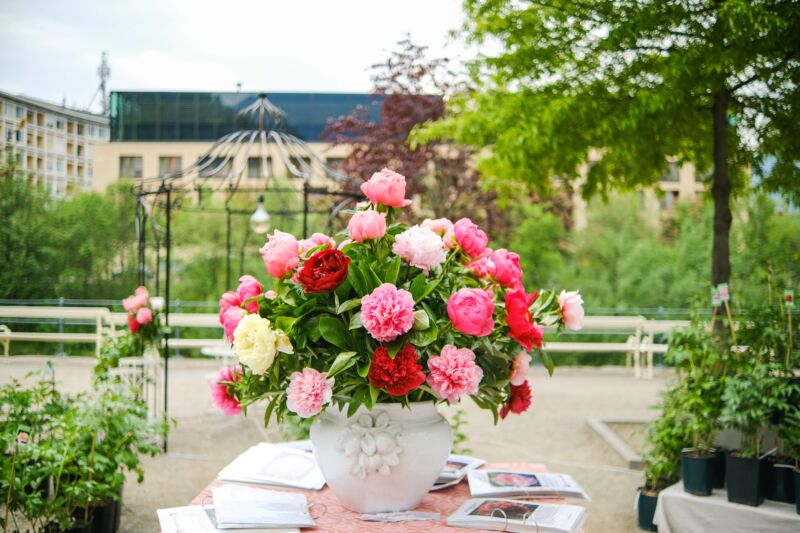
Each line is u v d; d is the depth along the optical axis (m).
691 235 15.11
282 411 2.04
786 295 4.18
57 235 13.27
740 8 4.34
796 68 5.18
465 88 12.20
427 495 2.20
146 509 4.61
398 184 2.00
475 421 7.55
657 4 4.96
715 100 5.60
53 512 3.31
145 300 5.83
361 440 1.89
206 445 6.34
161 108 18.86
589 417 7.63
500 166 7.11
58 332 11.53
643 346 10.91
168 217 6.20
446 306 1.97
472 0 5.79
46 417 4.11
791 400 3.97
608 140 5.72
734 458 3.90
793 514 3.72
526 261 15.46
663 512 4.11
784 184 6.34
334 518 1.97
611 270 15.78
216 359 12.03
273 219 14.64
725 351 4.33
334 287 1.83
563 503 2.08
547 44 5.71
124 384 5.29
